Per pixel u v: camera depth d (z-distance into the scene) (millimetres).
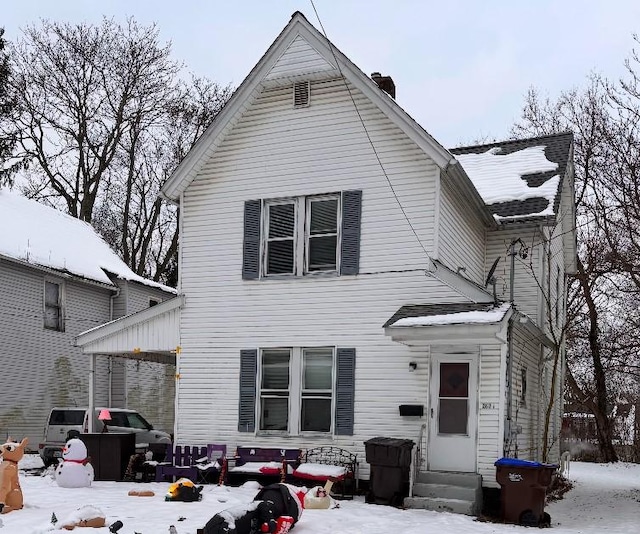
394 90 17578
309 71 14320
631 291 16469
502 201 16750
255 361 14438
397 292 13438
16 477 10297
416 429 12922
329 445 13578
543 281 16219
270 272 14672
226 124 14977
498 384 12430
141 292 27812
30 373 22312
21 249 22750
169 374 29016
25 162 31719
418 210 13438
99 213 38719
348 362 13625
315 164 14430
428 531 9711
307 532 9180
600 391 27453
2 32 30984
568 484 17906
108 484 13930
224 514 8031
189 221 15445
